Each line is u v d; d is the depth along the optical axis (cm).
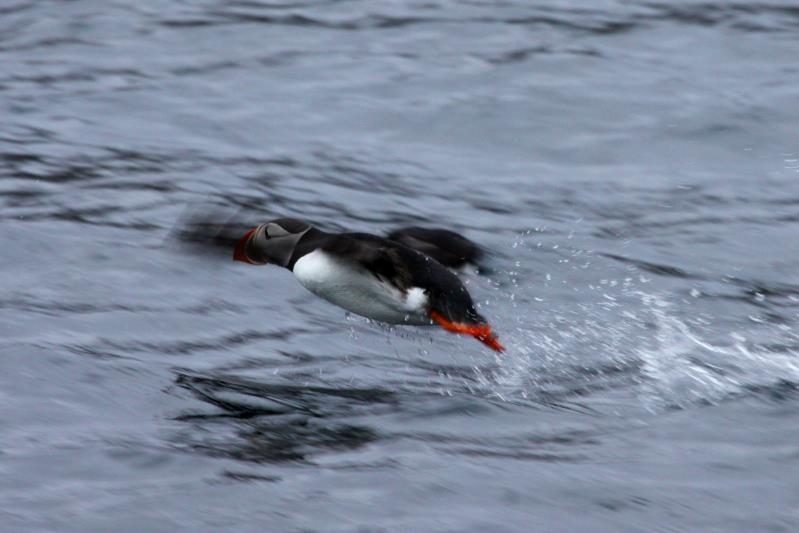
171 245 1362
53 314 1180
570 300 1273
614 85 1862
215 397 1002
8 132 1717
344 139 1716
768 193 1559
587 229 1452
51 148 1666
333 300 938
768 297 1292
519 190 1563
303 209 1498
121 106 1820
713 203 1528
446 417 965
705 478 832
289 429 931
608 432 937
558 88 1855
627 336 1189
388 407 989
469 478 825
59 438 894
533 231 1441
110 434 905
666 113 1775
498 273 1315
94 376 1017
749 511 785
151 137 1717
